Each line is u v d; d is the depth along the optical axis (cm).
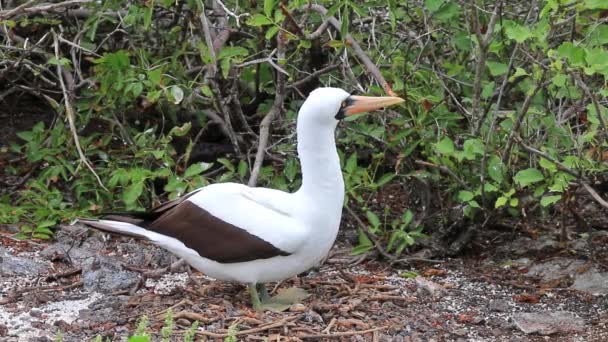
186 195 1027
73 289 1085
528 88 1163
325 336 955
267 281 1005
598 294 1113
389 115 1223
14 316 1001
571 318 1045
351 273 1168
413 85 1217
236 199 992
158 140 1277
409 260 1208
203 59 1184
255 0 1261
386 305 1057
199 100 1319
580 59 1002
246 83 1403
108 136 1334
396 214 1330
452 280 1159
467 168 1199
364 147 1374
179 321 977
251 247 976
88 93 1334
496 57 1255
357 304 1034
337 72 1330
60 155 1323
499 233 1293
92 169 1238
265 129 1234
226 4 1272
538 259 1214
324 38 1305
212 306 1005
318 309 1009
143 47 1348
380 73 1161
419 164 1232
